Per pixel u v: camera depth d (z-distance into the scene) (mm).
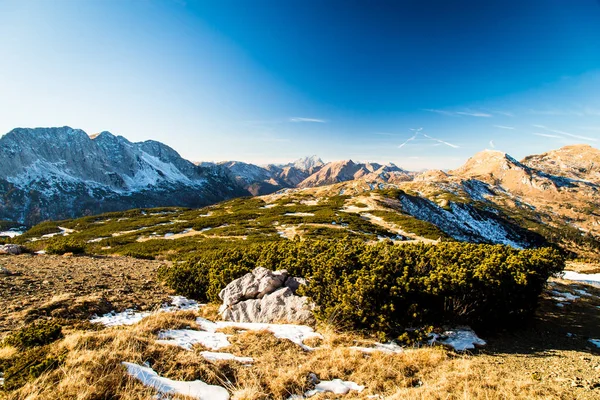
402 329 9500
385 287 9625
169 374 5914
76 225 61875
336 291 10148
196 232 47438
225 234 42312
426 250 14547
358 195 77938
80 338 6715
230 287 12430
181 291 14875
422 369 7188
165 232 47062
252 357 7281
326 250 14281
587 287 20094
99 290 13523
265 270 12922
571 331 11062
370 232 41031
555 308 14008
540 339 10078
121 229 53875
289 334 8992
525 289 11617
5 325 8875
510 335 10320
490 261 11836
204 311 11977
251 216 57375
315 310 10195
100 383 5207
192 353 6785
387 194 72875
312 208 62625
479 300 10125
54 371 5410
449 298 9922
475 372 7016
